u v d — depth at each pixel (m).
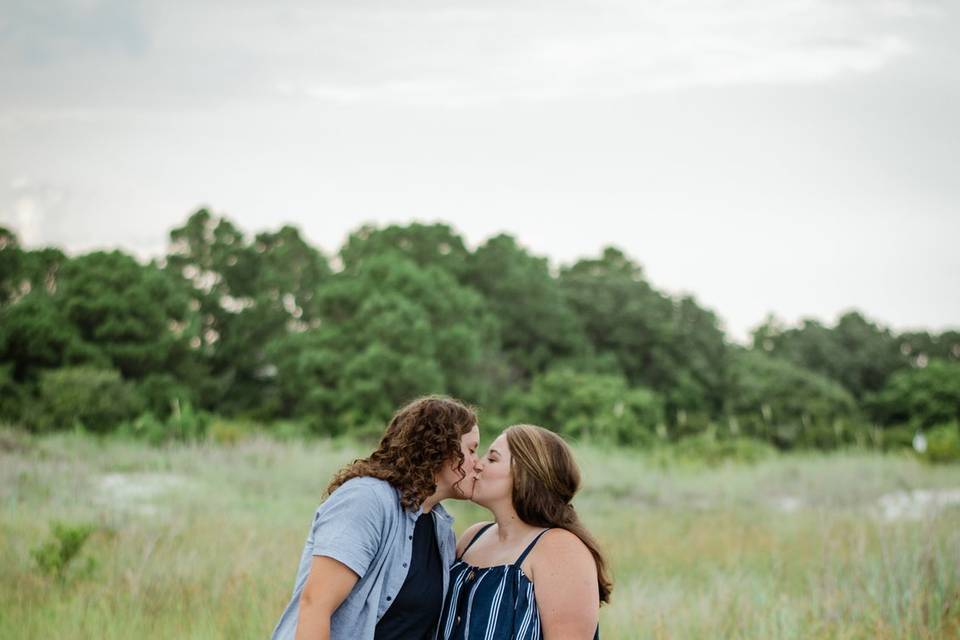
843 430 29.53
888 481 18.02
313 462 17.38
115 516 10.26
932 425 36.66
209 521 10.62
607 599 3.74
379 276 30.66
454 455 3.54
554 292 37.97
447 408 3.61
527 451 3.66
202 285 34.91
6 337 24.64
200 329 33.59
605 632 6.63
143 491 13.23
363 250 36.38
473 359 30.03
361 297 30.12
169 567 7.64
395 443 3.53
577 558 3.53
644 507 15.73
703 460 22.23
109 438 18.27
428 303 30.22
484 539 3.85
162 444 17.78
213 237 35.34
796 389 34.09
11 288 29.11
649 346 39.62
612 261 45.38
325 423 25.97
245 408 31.77
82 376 22.80
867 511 14.26
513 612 3.48
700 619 6.80
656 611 6.96
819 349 45.94
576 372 36.22
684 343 39.28
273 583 7.32
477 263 37.47
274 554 8.55
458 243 37.44
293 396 30.34
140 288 27.50
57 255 30.36
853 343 47.62
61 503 11.14
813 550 10.16
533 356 36.97
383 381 27.20
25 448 15.49
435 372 27.64
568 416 27.98
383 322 27.80
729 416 33.38
